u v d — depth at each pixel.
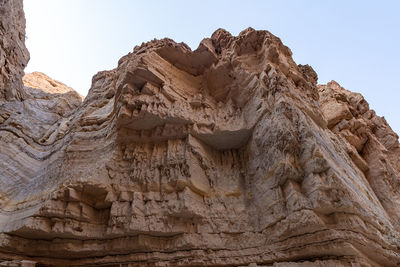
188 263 8.14
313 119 10.93
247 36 11.53
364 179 13.00
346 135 15.26
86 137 11.67
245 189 9.73
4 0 16.80
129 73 10.27
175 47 11.44
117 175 9.61
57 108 16.73
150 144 10.31
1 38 16.41
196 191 9.30
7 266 7.72
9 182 10.85
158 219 8.55
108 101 14.23
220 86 11.51
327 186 7.58
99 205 9.18
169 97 10.38
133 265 8.43
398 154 16.22
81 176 9.20
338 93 17.53
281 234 7.85
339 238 7.10
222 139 10.51
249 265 7.75
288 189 8.26
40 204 9.16
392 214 12.27
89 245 8.64
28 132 13.61
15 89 16.72
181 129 10.11
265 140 9.41
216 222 8.83
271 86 10.21
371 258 7.80
